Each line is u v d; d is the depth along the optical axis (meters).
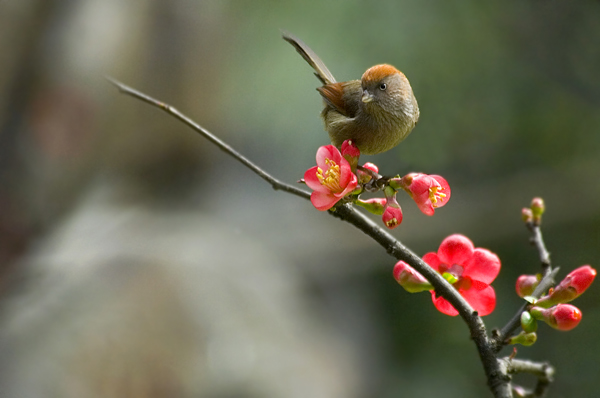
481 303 4.70
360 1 12.86
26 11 6.51
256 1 12.98
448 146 12.84
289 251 12.05
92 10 6.77
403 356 12.12
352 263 12.73
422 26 12.84
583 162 12.91
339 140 6.59
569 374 11.72
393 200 4.40
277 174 13.27
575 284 4.21
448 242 4.77
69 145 6.46
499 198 13.13
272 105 13.06
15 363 4.72
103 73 6.63
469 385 11.77
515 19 12.94
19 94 6.46
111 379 4.75
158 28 6.91
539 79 12.89
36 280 5.42
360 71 12.71
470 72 12.80
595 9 12.94
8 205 6.11
